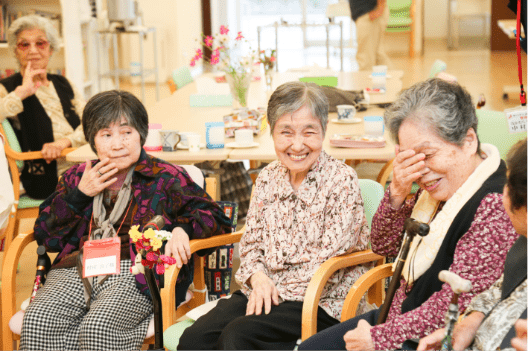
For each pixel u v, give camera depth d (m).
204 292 2.51
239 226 3.74
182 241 2.21
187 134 3.21
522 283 1.43
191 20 9.84
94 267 2.16
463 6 12.80
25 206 3.47
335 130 3.50
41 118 3.69
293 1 12.86
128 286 2.22
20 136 3.70
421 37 11.98
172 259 1.90
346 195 2.08
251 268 2.13
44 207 2.42
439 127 1.66
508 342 1.40
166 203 2.34
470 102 1.69
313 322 1.93
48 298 2.19
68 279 2.27
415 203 1.94
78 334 2.16
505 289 1.46
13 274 2.29
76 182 2.37
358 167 4.86
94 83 6.46
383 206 1.91
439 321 1.62
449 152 1.69
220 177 3.67
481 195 1.66
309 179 2.11
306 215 2.09
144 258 1.86
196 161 3.05
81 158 3.09
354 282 2.10
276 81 5.14
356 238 2.10
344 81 5.06
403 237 1.95
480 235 1.63
